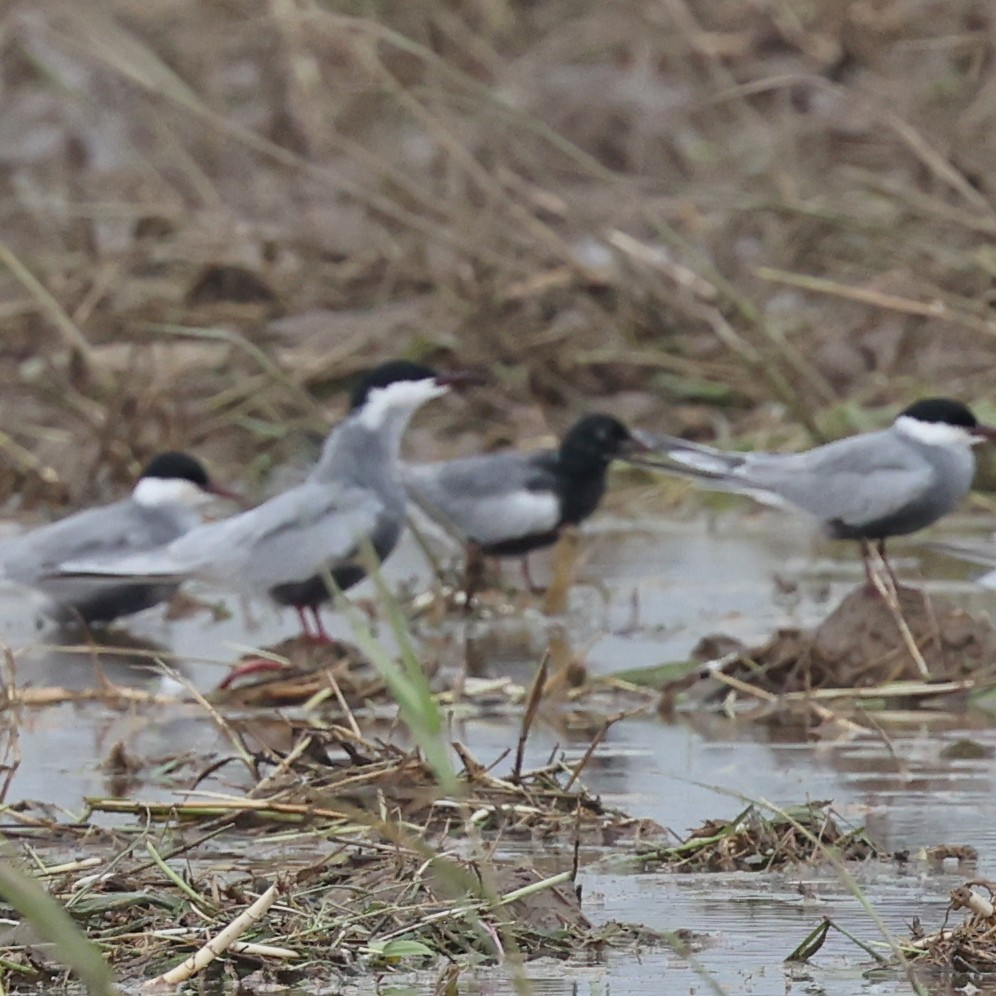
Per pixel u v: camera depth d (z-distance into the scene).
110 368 19.27
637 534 16.89
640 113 24.11
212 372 19.45
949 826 9.35
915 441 14.12
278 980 7.61
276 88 23.66
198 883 8.38
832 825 9.14
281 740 11.01
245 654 12.64
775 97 23.89
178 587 13.89
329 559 13.20
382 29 20.30
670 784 10.13
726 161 22.83
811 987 7.46
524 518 14.82
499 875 8.46
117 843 9.06
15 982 7.61
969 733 11.20
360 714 11.51
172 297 20.69
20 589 14.93
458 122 23.03
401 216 19.97
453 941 7.94
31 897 5.66
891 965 7.68
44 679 12.45
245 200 23.09
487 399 19.22
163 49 24.28
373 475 13.53
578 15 25.64
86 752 10.76
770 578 15.15
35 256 21.58
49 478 17.42
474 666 12.73
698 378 19.31
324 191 22.97
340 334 20.00
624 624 13.81
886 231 19.12
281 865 8.72
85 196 23.28
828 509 14.20
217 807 9.38
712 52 23.22
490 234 20.61
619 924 8.05
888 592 12.55
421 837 9.16
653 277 20.23
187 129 23.73
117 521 14.02
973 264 19.22
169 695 11.91
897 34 23.34
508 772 10.26
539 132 19.84
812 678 12.12
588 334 19.80
